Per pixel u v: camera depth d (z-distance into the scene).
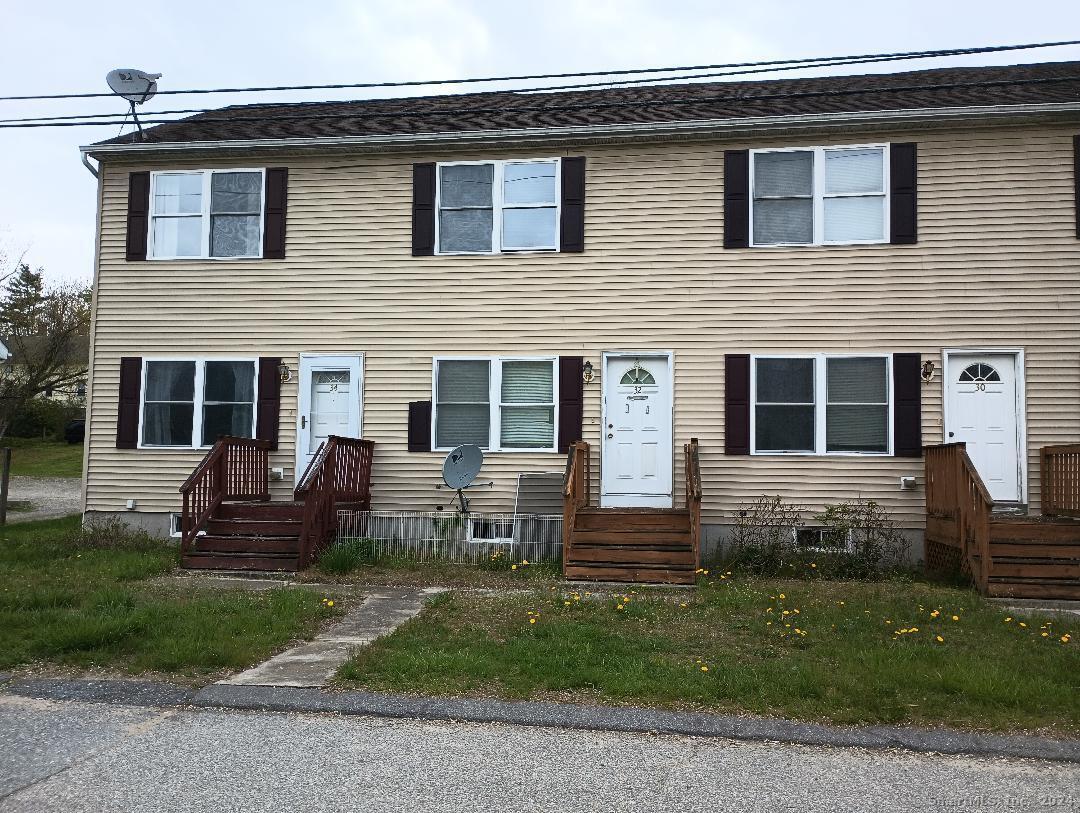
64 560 11.94
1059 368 12.22
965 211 12.57
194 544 12.06
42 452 37.97
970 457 12.34
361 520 12.84
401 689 6.45
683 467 12.98
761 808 4.51
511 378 13.59
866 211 12.85
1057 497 11.60
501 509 13.41
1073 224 12.30
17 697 6.34
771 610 8.96
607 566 10.98
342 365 13.91
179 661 7.01
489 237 13.75
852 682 6.46
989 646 7.60
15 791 4.66
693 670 6.83
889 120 12.59
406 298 13.86
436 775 4.92
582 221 13.48
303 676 6.77
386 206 14.01
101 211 14.55
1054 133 12.43
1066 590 9.88
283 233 14.14
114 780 4.81
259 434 13.93
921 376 12.51
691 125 13.02
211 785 4.75
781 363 12.91
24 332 31.02
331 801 4.55
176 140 14.28
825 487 12.64
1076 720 5.84
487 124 14.03
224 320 14.19
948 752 5.36
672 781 4.87
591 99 16.48
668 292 13.23
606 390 13.31
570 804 4.54
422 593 10.24
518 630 8.17
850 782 4.88
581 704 6.13
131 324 14.36
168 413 14.23
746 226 13.08
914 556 12.32
